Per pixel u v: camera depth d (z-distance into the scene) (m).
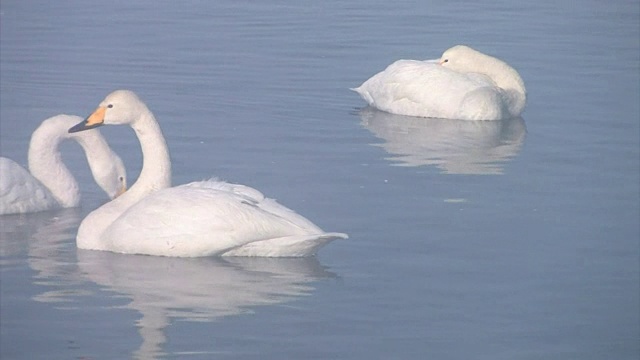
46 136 17.28
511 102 23.75
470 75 24.19
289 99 24.08
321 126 22.28
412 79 24.14
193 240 15.10
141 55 27.17
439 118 23.88
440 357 12.38
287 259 15.21
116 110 16.06
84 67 25.89
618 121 22.72
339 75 26.19
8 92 23.73
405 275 14.65
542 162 20.02
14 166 16.97
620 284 14.41
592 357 12.49
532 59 27.89
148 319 13.23
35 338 12.74
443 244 15.74
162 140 16.20
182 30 30.03
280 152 20.22
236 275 14.59
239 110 23.03
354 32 30.47
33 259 15.16
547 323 13.30
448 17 32.75
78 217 17.02
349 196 17.83
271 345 12.61
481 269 14.86
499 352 12.55
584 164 19.84
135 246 15.30
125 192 16.16
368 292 14.08
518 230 16.36
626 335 13.02
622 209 17.33
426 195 18.00
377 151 20.66
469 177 19.05
